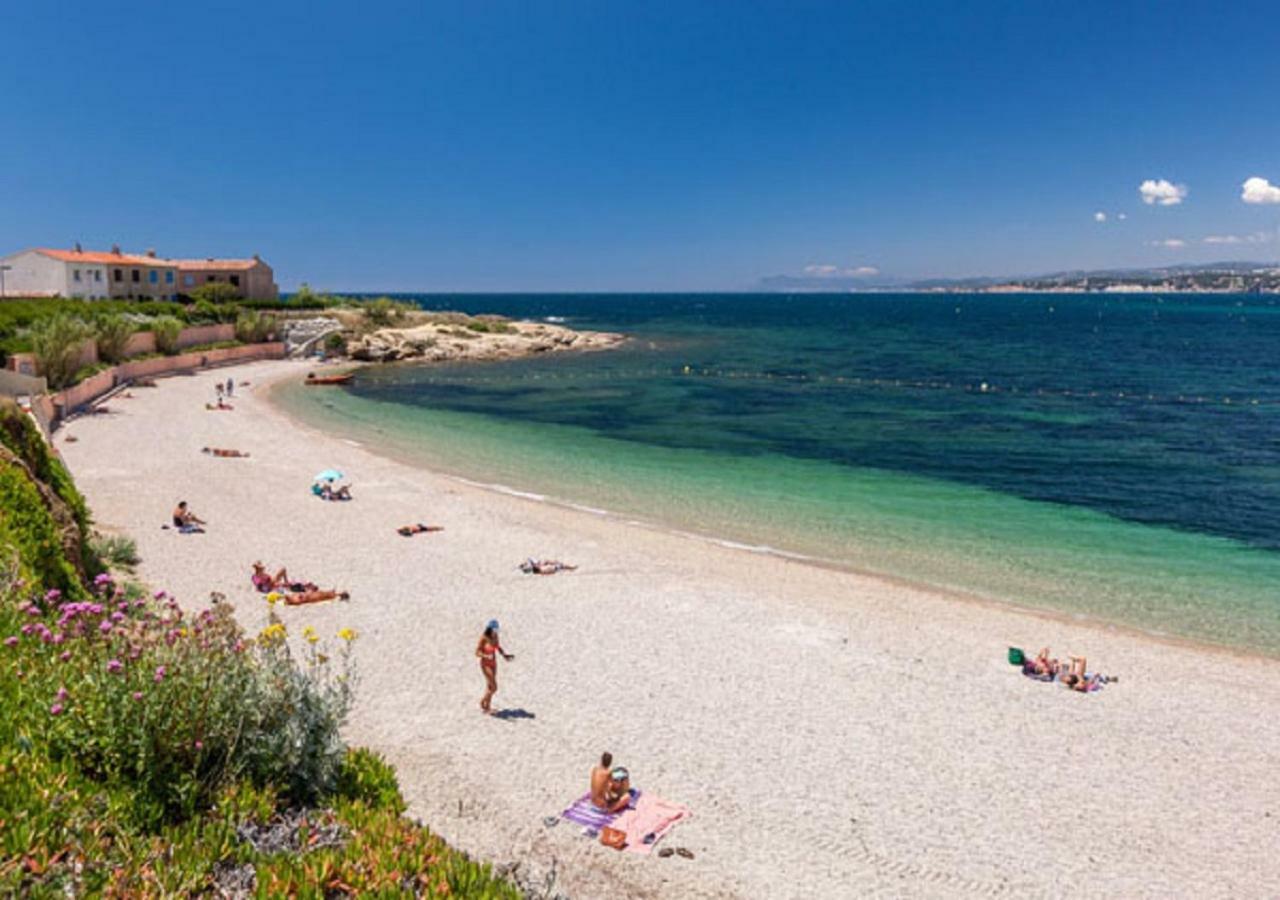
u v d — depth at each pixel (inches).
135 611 447.5
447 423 2129.7
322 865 310.5
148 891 269.3
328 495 1291.8
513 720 622.2
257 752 366.6
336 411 2257.6
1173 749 617.6
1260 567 1061.8
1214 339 5344.5
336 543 1064.8
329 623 799.7
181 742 341.1
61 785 297.7
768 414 2338.8
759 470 1614.2
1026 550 1120.8
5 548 512.4
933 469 1635.1
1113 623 873.5
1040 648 800.3
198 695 352.2
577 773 551.8
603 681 696.4
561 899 400.8
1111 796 552.1
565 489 1434.5
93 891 259.8
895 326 6978.4
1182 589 978.1
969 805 534.3
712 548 1101.7
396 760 556.1
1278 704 696.4
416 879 330.0
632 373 3361.2
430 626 803.4
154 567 927.0
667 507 1322.6
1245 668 766.5
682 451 1803.6
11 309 2511.1
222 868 305.7
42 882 253.3
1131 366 3676.2
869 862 471.5
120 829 295.1
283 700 386.0
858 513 1304.1
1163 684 728.3
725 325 7076.8
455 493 1364.4
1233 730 649.6
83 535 843.4
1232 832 516.4
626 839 478.6
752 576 988.6
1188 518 1290.6
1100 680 724.0
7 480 594.9
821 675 724.7
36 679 351.3
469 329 4372.5
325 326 3873.0
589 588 928.9
